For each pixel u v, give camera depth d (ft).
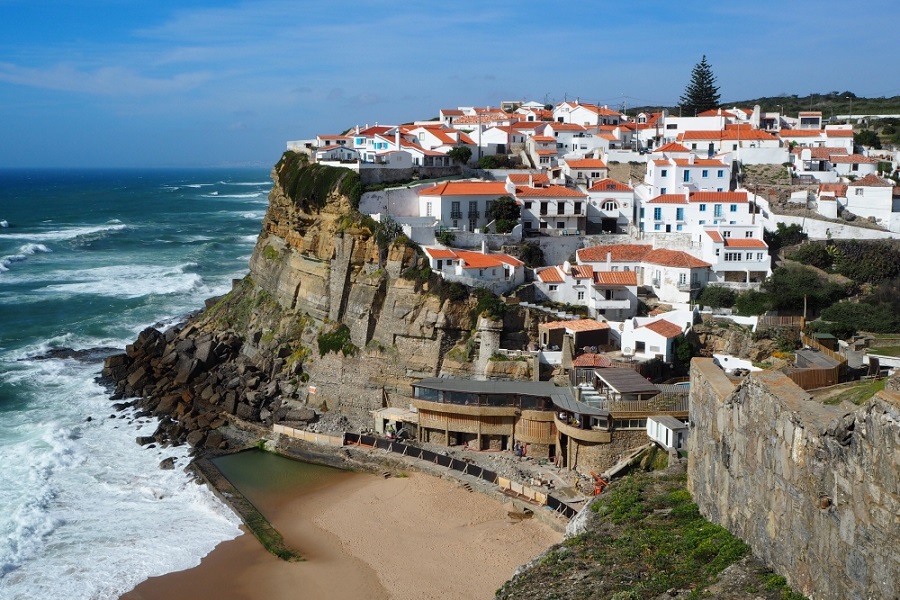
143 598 173.06
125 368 323.16
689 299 285.02
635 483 169.48
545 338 261.44
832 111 589.32
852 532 88.99
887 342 248.73
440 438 248.11
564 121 465.88
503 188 331.57
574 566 137.59
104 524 205.16
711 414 136.05
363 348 282.97
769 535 111.75
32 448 248.11
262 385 300.20
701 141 394.93
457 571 181.57
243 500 217.77
